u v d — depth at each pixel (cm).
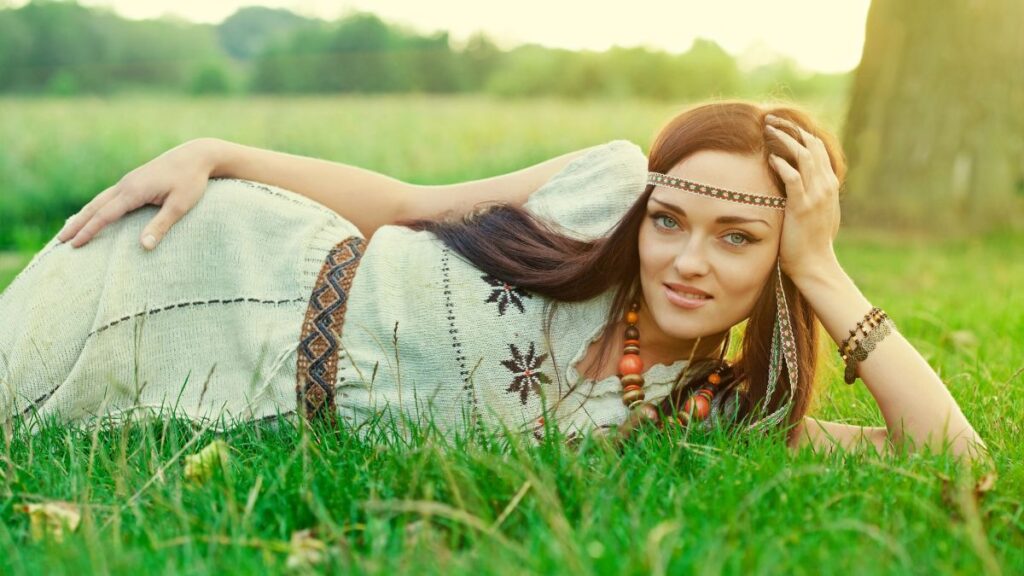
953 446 230
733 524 175
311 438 231
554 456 208
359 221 285
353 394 241
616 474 200
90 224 257
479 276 246
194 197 260
